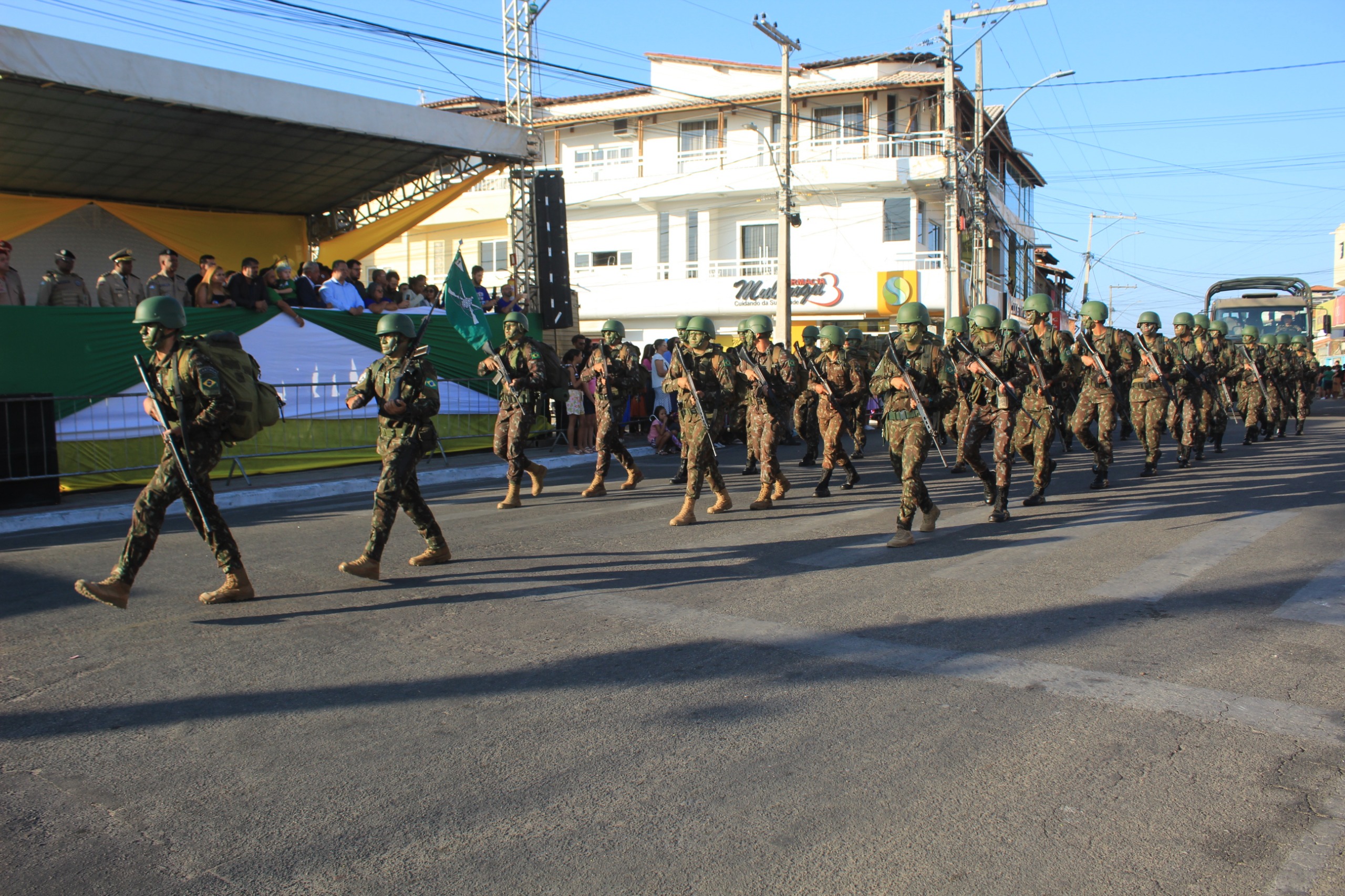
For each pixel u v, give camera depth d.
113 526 9.62
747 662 4.87
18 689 4.62
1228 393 16.53
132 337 11.94
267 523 9.47
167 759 3.81
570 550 7.75
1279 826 3.15
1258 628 5.30
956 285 27.11
